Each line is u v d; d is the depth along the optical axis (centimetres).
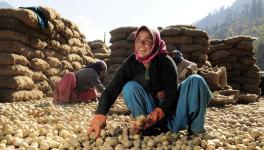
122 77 348
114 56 1200
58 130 403
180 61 671
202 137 335
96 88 675
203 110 332
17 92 732
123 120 475
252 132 355
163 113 328
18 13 779
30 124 414
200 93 328
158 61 334
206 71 840
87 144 326
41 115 513
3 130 368
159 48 332
